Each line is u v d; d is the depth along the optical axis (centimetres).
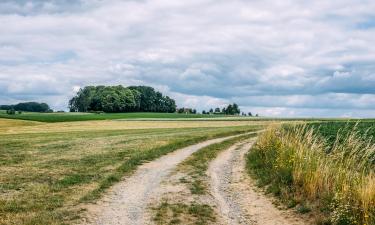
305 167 2062
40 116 13062
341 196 1573
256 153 3152
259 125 9106
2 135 5866
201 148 3869
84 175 2428
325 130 4231
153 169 2739
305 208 1727
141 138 4694
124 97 19788
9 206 1714
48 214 1628
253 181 2397
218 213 1781
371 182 1548
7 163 2772
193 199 1984
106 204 1842
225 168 2869
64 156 3155
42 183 2188
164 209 1792
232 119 12769
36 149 3559
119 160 2998
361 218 1451
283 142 2695
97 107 19625
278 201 1930
